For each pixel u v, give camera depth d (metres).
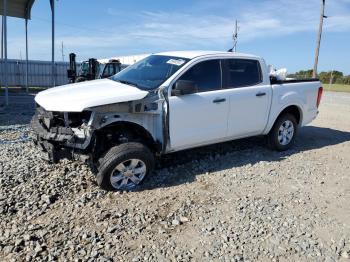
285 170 5.66
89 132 4.27
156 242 3.43
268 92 6.14
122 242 3.41
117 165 4.44
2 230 3.56
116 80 5.60
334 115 12.77
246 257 3.24
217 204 4.30
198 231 3.66
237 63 5.85
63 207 4.08
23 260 3.08
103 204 4.18
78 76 17.62
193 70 5.25
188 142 5.19
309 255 3.31
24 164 5.35
